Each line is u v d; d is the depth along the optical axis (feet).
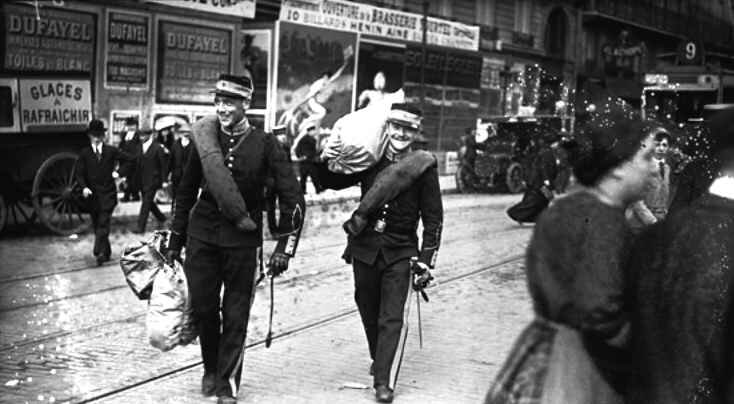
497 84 107.86
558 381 9.79
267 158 19.36
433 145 96.63
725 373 9.23
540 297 9.78
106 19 59.26
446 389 20.62
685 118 57.52
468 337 25.95
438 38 96.43
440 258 42.11
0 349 23.43
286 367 22.25
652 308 9.39
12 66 51.83
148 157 47.70
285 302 30.55
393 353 19.65
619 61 119.85
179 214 19.43
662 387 9.41
